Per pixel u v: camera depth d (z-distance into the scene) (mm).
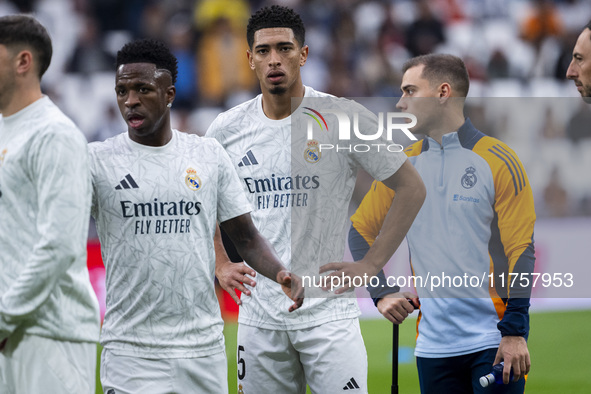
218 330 11797
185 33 40938
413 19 43188
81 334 10133
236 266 12594
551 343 25172
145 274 11281
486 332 12086
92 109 39406
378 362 22781
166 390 11359
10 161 9930
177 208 11336
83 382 10234
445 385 12430
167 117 11492
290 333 12797
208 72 40406
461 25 43781
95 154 11414
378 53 42406
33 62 10156
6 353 10031
